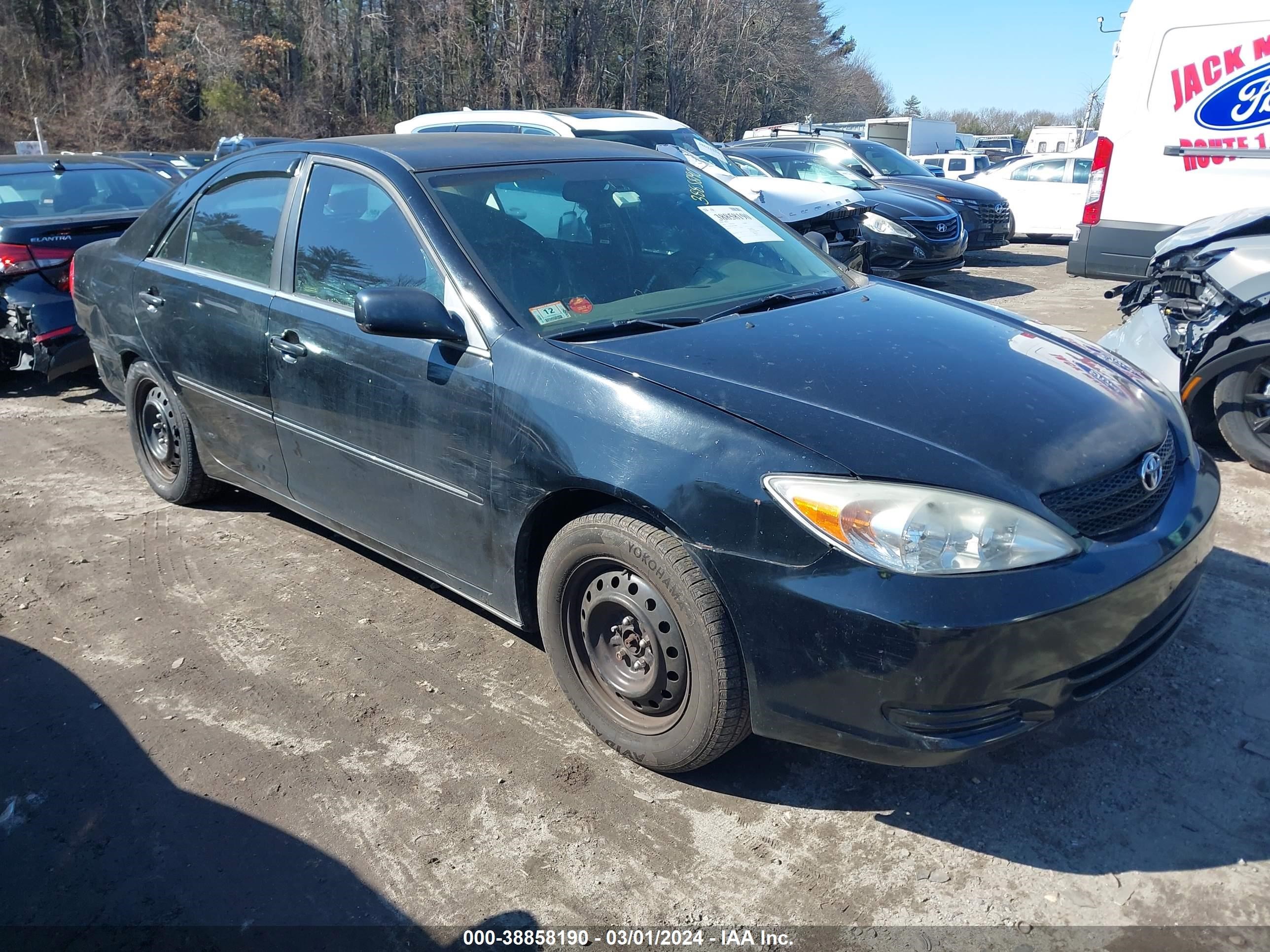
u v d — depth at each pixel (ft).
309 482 12.34
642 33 185.26
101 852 8.36
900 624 7.10
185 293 13.55
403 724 10.00
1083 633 7.43
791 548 7.53
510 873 8.00
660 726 8.90
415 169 11.00
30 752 9.72
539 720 10.00
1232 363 15.25
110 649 11.62
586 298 10.14
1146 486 8.32
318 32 172.14
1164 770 8.95
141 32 160.04
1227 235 16.07
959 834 8.27
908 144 90.38
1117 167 24.41
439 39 178.09
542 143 12.62
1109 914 7.38
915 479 7.41
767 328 9.77
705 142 33.86
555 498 9.11
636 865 8.05
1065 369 9.50
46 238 20.44
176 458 15.47
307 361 11.46
